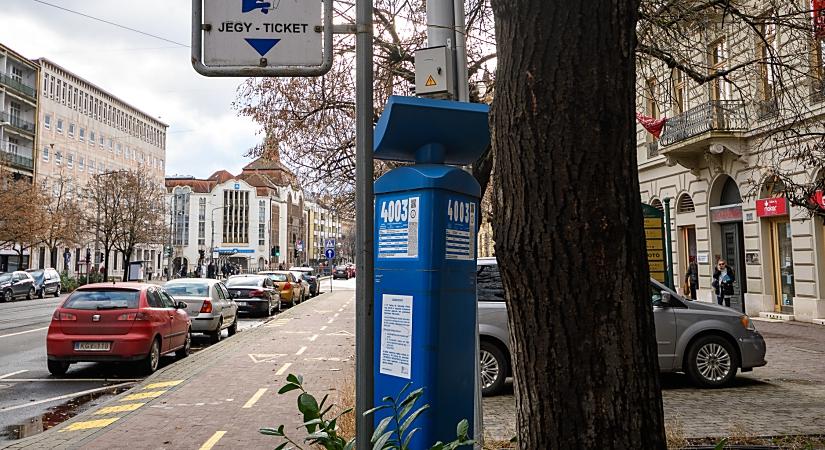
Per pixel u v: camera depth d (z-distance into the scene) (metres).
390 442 2.62
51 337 10.37
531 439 2.31
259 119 14.99
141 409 7.60
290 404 7.82
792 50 9.17
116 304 10.66
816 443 5.59
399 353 3.89
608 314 2.22
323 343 14.12
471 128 3.97
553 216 2.26
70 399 8.91
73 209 49.06
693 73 9.04
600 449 2.19
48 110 66.00
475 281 4.13
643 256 2.33
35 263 59.22
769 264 18.12
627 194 2.30
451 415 3.84
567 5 2.31
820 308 16.22
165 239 62.50
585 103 2.27
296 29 3.03
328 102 13.94
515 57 2.37
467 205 4.05
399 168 4.04
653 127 15.61
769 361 11.02
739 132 17.84
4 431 7.11
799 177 14.73
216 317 15.45
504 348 8.37
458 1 5.13
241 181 105.69
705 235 20.47
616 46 2.31
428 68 4.87
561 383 2.23
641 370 2.25
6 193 41.12
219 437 6.30
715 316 8.88
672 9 8.23
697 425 6.42
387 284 4.02
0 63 58.69
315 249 140.00
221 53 3.02
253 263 104.06
